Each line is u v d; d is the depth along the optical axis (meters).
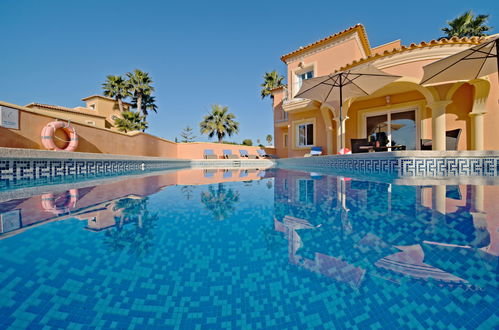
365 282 1.09
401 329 0.84
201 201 2.91
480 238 1.48
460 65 5.76
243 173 7.43
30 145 5.85
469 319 0.87
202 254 1.40
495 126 6.64
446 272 1.14
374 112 9.80
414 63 7.18
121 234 1.69
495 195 2.57
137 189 3.75
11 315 0.87
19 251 1.36
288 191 3.58
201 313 0.92
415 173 4.34
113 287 1.05
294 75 12.03
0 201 2.61
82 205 2.49
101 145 8.75
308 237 1.64
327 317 0.90
